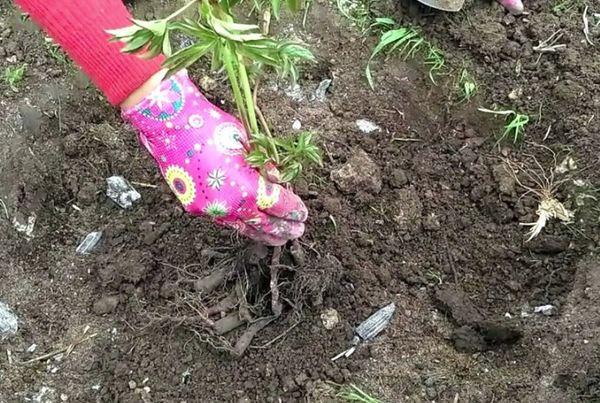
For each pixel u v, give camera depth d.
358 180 0.82
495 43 0.91
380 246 0.80
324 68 0.90
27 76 0.89
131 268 0.77
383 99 0.88
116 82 0.57
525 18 0.93
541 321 0.75
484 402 0.71
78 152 0.85
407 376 0.73
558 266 0.79
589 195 0.81
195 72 0.89
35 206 0.82
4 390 0.73
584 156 0.84
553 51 0.90
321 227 0.79
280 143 0.62
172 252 0.79
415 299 0.78
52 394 0.73
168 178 0.61
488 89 0.89
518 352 0.74
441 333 0.76
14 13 0.93
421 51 0.91
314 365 0.73
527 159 0.85
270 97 0.88
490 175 0.84
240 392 0.72
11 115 0.86
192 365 0.74
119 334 0.76
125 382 0.73
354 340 0.75
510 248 0.80
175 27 0.45
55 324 0.77
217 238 0.79
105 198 0.83
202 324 0.74
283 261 0.73
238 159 0.60
